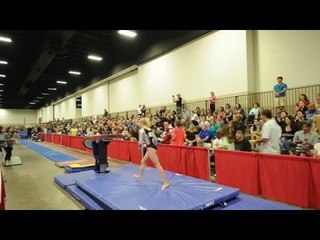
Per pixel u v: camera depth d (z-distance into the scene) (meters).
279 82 7.36
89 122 17.77
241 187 4.60
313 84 7.07
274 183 4.08
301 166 3.73
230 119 7.75
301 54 7.34
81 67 16.14
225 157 4.93
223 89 9.38
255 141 4.80
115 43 11.85
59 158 10.39
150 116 11.52
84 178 5.50
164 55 12.52
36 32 10.09
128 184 4.61
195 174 5.69
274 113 7.91
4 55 13.48
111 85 18.78
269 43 8.23
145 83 14.05
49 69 16.64
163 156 6.79
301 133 5.23
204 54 10.20
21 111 41.19
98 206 3.96
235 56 8.89
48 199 4.75
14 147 17.34
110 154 10.09
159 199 3.68
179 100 11.05
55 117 33.41
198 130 7.88
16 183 6.20
